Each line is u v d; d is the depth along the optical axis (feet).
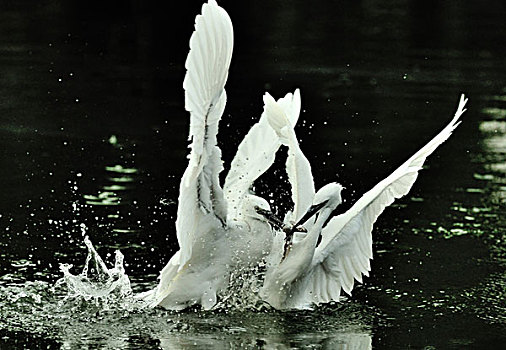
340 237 40.22
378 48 98.43
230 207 40.75
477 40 104.42
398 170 39.24
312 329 37.11
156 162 59.72
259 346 35.04
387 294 41.19
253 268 39.45
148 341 35.32
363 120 72.49
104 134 65.77
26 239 45.80
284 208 53.11
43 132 65.46
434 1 128.06
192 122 35.06
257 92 78.23
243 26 105.60
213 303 39.04
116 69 84.94
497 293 41.16
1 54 87.25
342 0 126.00
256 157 41.55
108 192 53.21
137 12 108.99
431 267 44.32
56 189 53.26
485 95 82.17
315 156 62.75
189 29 101.60
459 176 60.03
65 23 101.45
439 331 37.01
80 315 37.83
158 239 46.42
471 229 49.85
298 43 98.58
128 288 40.19
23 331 36.04
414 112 75.46
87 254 44.19
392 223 50.83
